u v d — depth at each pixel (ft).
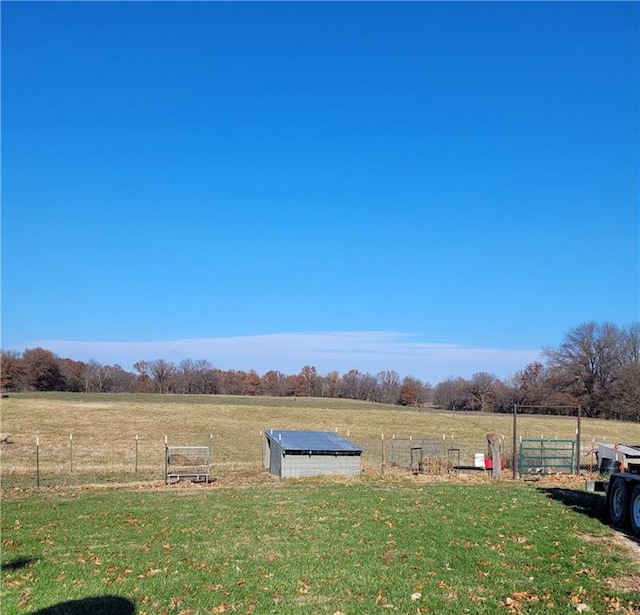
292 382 409.49
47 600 30.25
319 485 80.48
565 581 31.91
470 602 28.91
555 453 137.59
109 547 41.45
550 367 281.54
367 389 397.60
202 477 93.97
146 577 33.94
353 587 31.60
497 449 95.30
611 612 27.20
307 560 36.96
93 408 215.72
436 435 187.62
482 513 52.54
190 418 205.16
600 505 57.57
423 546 40.04
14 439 148.36
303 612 28.09
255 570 34.96
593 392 270.87
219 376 402.11
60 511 58.08
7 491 78.43
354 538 42.83
